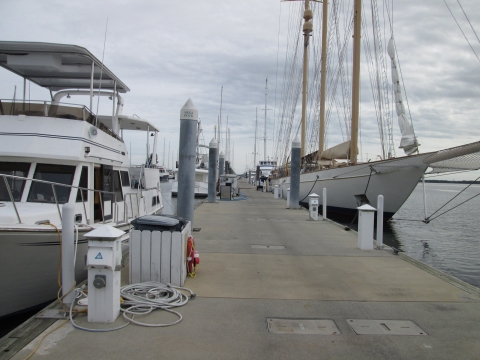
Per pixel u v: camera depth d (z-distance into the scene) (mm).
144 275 5699
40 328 4203
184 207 9961
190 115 9867
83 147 7609
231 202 23516
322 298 5473
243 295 5543
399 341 4086
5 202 6910
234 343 3977
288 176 32312
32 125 7512
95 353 3689
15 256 5566
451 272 11664
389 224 20422
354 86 19953
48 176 7379
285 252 8711
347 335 4219
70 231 4609
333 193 21938
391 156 19250
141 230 5766
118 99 11773
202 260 7750
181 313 4777
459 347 3959
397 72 15602
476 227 21672
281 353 3779
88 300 4348
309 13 32062
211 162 22438
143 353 3713
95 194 8523
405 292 5793
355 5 19734
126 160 10555
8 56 8914
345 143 21172
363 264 7605
